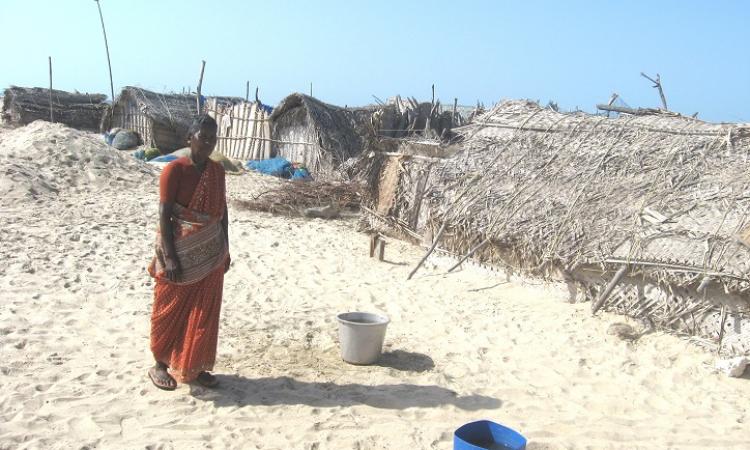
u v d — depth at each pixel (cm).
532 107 948
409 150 1046
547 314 682
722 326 585
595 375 537
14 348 488
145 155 1992
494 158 878
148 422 397
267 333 580
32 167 1216
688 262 598
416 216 998
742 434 443
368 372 506
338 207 1277
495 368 537
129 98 2339
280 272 798
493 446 368
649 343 605
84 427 383
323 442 391
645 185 712
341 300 704
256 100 2192
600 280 686
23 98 2691
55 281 665
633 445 418
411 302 714
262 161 1844
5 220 905
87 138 1423
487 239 782
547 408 466
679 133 762
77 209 1034
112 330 550
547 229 728
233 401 434
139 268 745
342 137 1828
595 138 816
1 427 374
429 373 512
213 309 429
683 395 507
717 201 648
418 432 412
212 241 424
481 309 699
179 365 425
